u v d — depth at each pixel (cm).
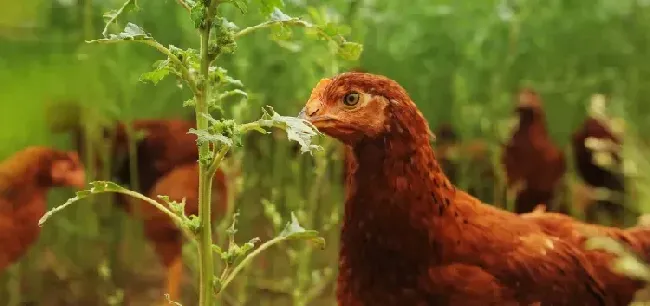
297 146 184
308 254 159
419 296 132
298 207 171
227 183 166
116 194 185
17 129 130
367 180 132
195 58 120
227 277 121
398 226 132
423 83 227
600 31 259
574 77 255
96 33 181
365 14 187
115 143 182
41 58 133
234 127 118
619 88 250
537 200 200
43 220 119
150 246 190
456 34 230
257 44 180
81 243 199
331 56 152
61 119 166
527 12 210
